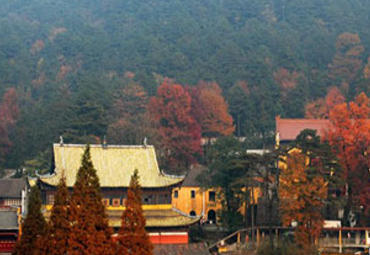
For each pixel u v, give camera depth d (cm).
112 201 16488
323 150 17325
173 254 15100
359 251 17250
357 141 19625
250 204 19212
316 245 16900
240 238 18625
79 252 10712
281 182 17188
